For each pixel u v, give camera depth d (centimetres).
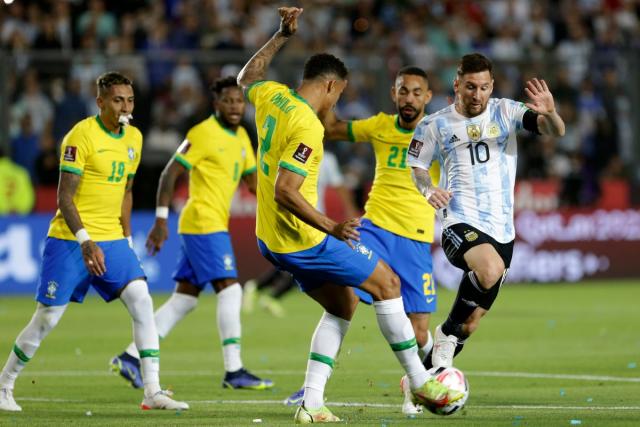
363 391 2975
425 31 8312
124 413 2564
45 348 4134
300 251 2338
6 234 6381
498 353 3897
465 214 2623
